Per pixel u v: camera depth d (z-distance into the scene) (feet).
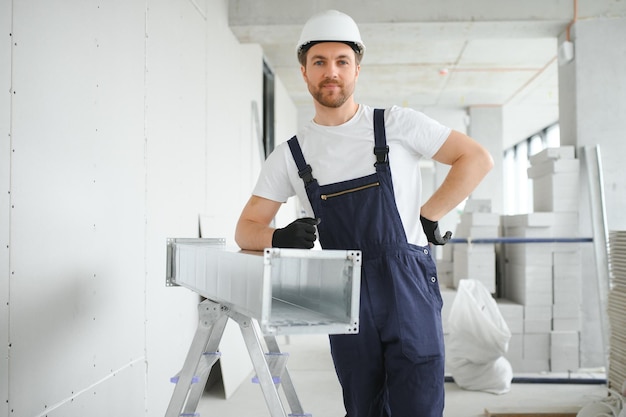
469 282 11.88
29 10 5.20
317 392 10.98
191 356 4.93
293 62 20.39
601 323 12.21
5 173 4.86
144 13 8.05
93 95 6.45
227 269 4.21
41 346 5.41
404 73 21.97
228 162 13.29
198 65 10.88
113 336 7.00
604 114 13.38
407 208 4.80
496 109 27.35
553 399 10.50
